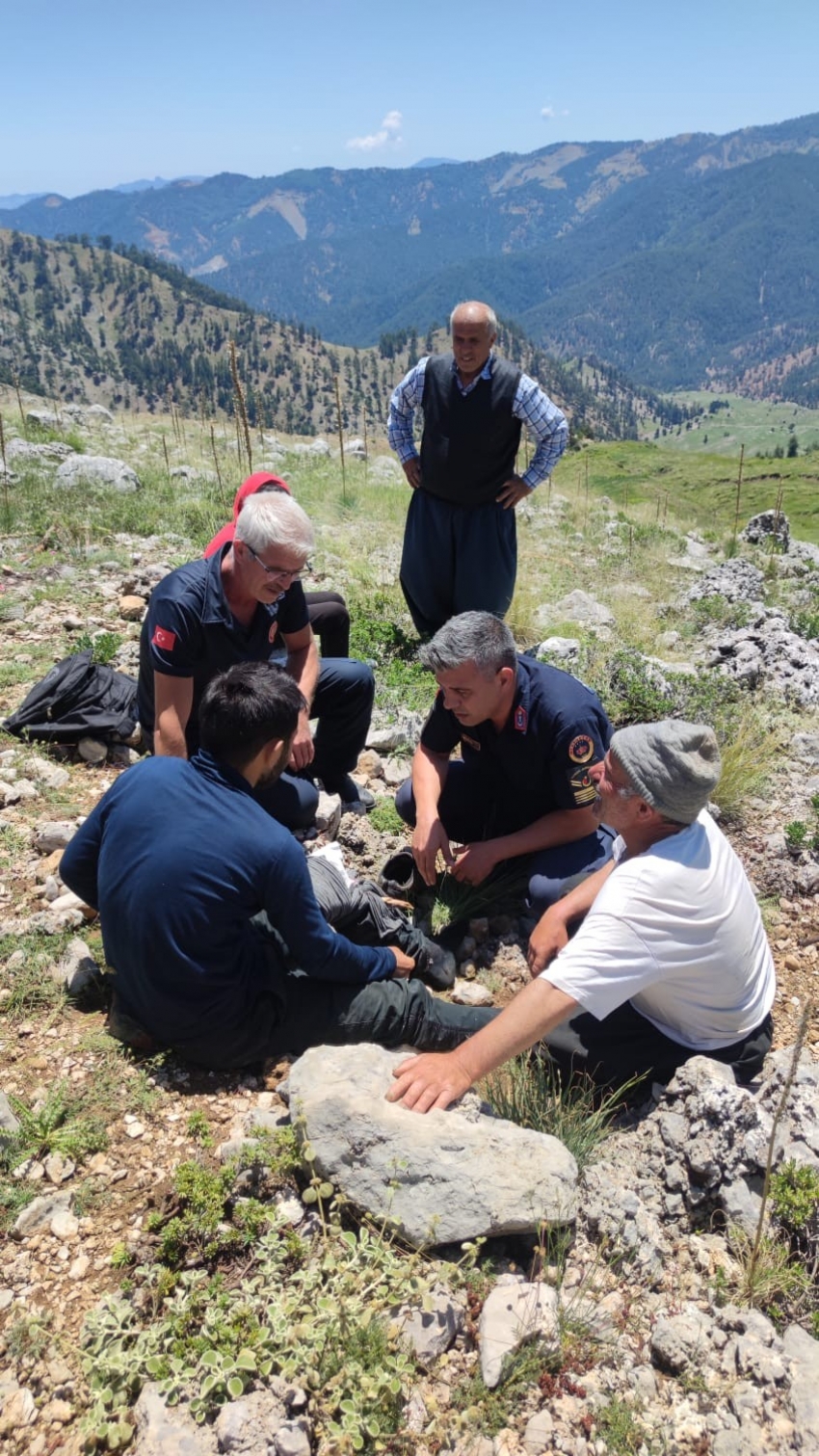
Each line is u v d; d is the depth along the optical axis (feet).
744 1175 9.18
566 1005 9.37
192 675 13.64
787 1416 7.38
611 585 36.06
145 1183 9.21
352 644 24.27
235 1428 6.89
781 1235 8.89
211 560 13.41
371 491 46.19
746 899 10.27
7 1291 8.11
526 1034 9.36
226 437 66.85
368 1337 7.57
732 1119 9.28
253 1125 9.31
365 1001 11.02
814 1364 7.70
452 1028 11.34
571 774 13.03
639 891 9.50
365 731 17.29
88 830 10.80
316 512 41.11
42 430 55.47
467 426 20.22
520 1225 8.44
